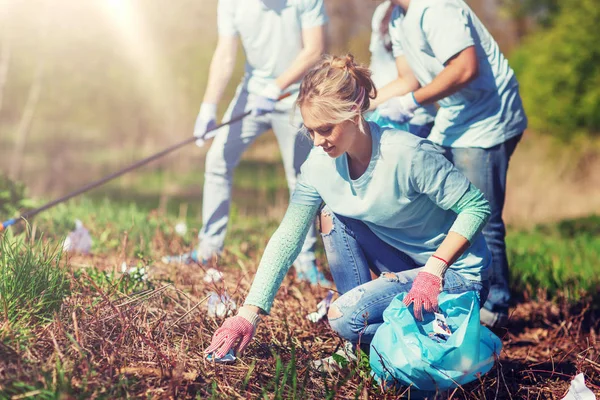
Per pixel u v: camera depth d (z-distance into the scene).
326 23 4.53
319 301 4.01
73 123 18.09
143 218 6.15
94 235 5.39
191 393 2.64
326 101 2.54
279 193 14.54
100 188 14.63
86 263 4.39
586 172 15.12
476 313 2.68
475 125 3.87
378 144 2.71
